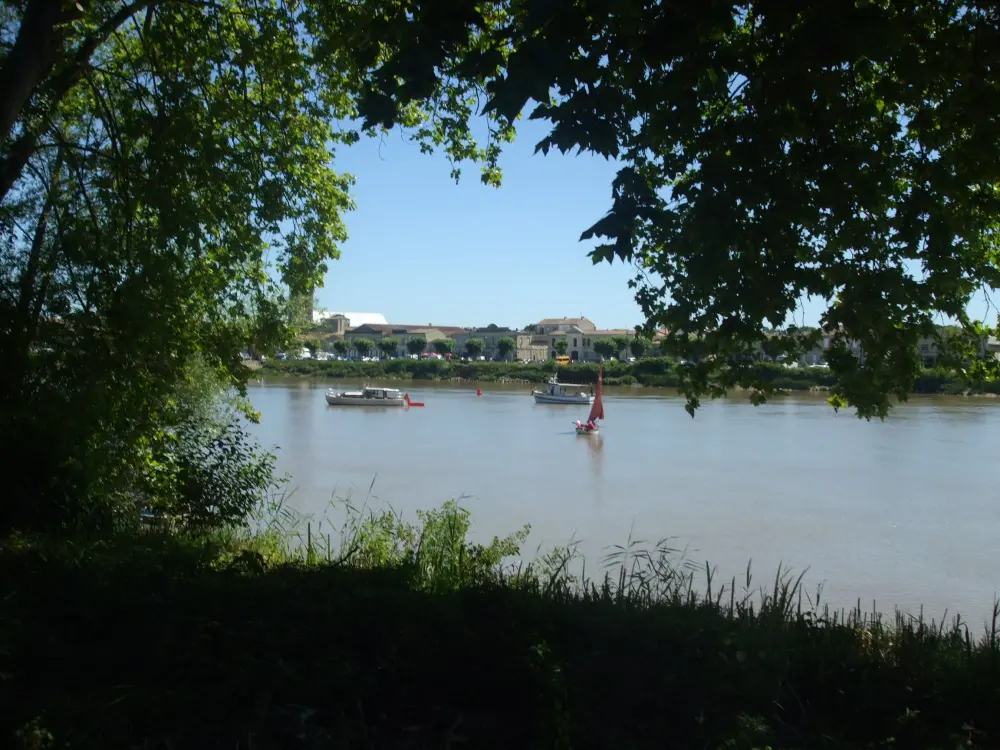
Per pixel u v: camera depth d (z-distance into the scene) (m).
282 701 4.14
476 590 5.66
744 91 6.40
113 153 9.80
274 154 11.03
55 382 8.99
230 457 11.91
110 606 5.13
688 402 7.46
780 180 5.87
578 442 39.09
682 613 5.60
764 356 7.31
